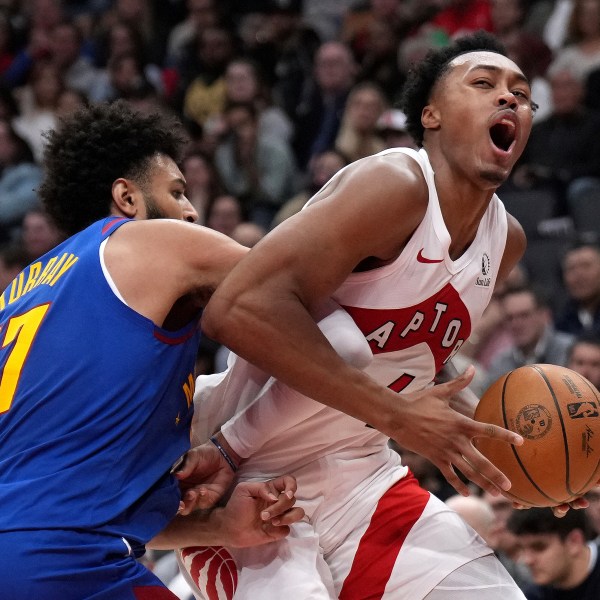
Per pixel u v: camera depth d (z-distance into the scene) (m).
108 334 3.11
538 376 3.47
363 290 3.40
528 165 9.59
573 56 10.42
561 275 8.66
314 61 11.81
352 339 3.27
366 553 3.68
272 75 12.16
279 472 3.64
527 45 10.58
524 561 5.17
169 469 3.25
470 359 8.04
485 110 3.40
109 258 3.18
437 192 3.44
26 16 14.21
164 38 13.51
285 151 10.58
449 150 3.46
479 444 3.46
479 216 3.53
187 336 3.25
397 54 10.95
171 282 3.19
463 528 3.78
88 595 2.95
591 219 8.88
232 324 3.12
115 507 3.04
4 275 8.74
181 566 3.89
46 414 3.06
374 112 9.88
